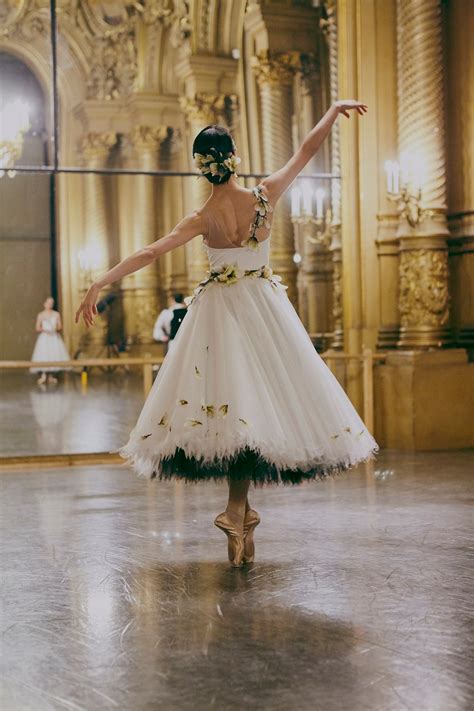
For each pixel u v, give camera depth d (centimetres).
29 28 1659
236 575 374
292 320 379
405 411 815
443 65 883
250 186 1425
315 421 362
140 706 241
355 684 253
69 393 1498
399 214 891
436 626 303
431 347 855
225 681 257
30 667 271
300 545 429
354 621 310
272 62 1178
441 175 852
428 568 382
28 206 2077
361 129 892
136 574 381
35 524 496
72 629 308
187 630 304
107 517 514
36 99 1875
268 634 297
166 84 1859
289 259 1138
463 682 253
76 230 2019
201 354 364
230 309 371
